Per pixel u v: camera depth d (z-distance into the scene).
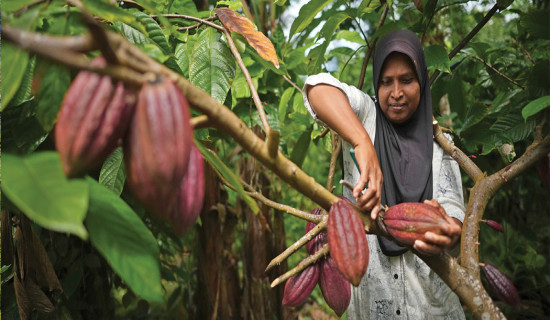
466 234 0.83
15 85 0.52
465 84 2.20
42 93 0.65
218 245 2.14
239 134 0.59
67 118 0.46
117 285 1.90
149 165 0.46
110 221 0.59
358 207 0.76
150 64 0.49
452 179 1.35
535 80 1.22
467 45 1.78
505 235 2.74
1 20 0.52
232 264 2.29
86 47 0.46
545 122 0.92
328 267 0.90
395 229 0.75
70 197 0.44
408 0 1.68
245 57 1.55
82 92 0.47
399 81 1.25
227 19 1.04
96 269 1.83
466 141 1.65
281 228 2.41
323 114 1.12
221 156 2.26
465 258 0.80
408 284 1.34
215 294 2.15
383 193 1.31
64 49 0.45
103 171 1.04
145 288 0.56
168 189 0.48
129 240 0.59
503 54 1.93
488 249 2.84
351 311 1.44
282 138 2.08
